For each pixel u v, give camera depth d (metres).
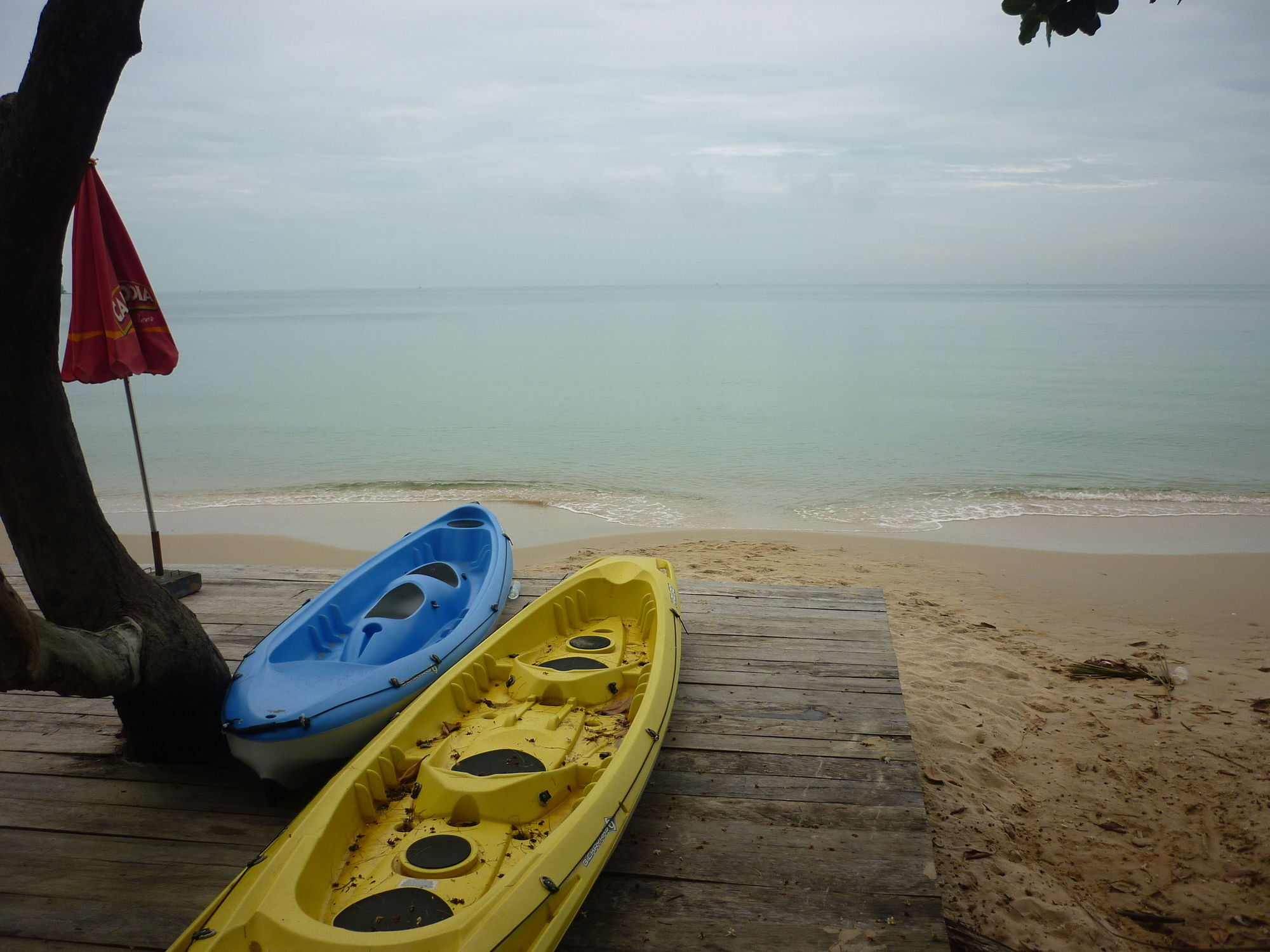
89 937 3.08
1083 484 16.58
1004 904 4.12
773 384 31.47
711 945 3.07
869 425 22.70
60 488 3.56
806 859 3.54
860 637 5.96
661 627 4.96
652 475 17.58
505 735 4.01
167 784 4.09
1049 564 11.45
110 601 3.77
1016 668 7.60
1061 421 22.94
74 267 5.43
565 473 17.72
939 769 5.57
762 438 21.22
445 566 6.17
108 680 3.40
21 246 3.10
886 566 11.22
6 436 3.40
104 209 5.50
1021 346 48.84
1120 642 8.46
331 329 76.88
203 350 50.69
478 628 5.32
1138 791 5.34
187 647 4.04
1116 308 110.81
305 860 2.89
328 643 5.38
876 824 3.79
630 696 4.60
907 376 33.62
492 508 15.05
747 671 5.41
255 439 21.59
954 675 7.39
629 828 3.75
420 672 4.62
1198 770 5.57
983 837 4.74
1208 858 4.59
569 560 11.29
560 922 2.75
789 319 87.50
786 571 10.84
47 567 3.63
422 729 4.02
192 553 12.10
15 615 2.63
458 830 3.31
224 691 4.30
